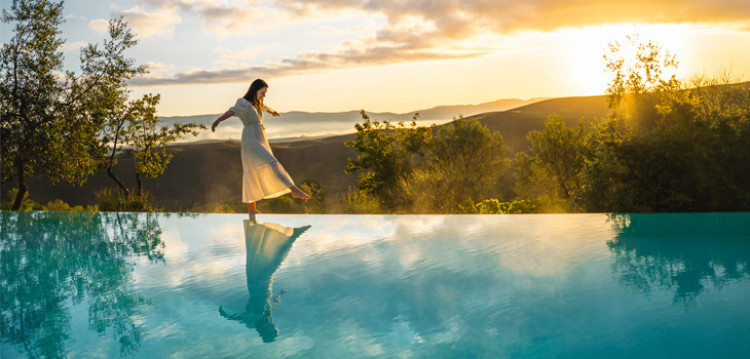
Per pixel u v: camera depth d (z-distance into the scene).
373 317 2.16
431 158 31.34
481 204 13.81
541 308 2.18
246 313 2.30
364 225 5.28
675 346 1.70
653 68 11.91
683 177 10.00
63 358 1.79
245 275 3.11
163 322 2.20
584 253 3.38
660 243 3.69
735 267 2.83
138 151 17.84
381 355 1.73
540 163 31.33
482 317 2.10
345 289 2.66
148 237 4.87
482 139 34.31
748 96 11.02
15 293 2.77
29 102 13.55
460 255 3.46
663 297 2.27
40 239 4.86
